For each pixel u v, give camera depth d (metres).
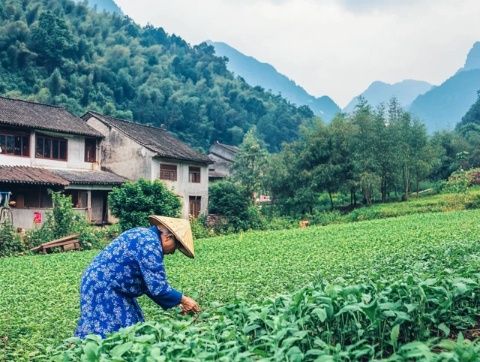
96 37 117.44
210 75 142.88
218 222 43.03
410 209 46.94
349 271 12.65
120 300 5.52
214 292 11.77
